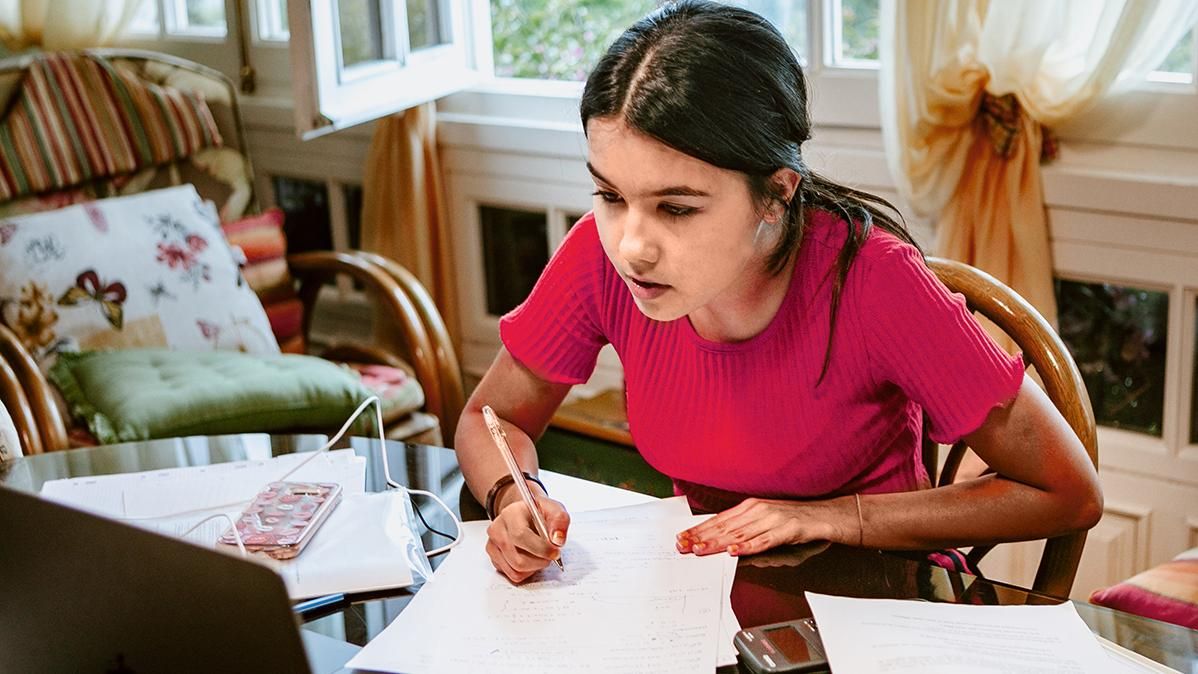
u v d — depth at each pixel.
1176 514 2.22
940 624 1.08
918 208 2.25
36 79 2.59
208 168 2.75
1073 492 1.25
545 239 2.93
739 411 1.33
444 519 1.33
